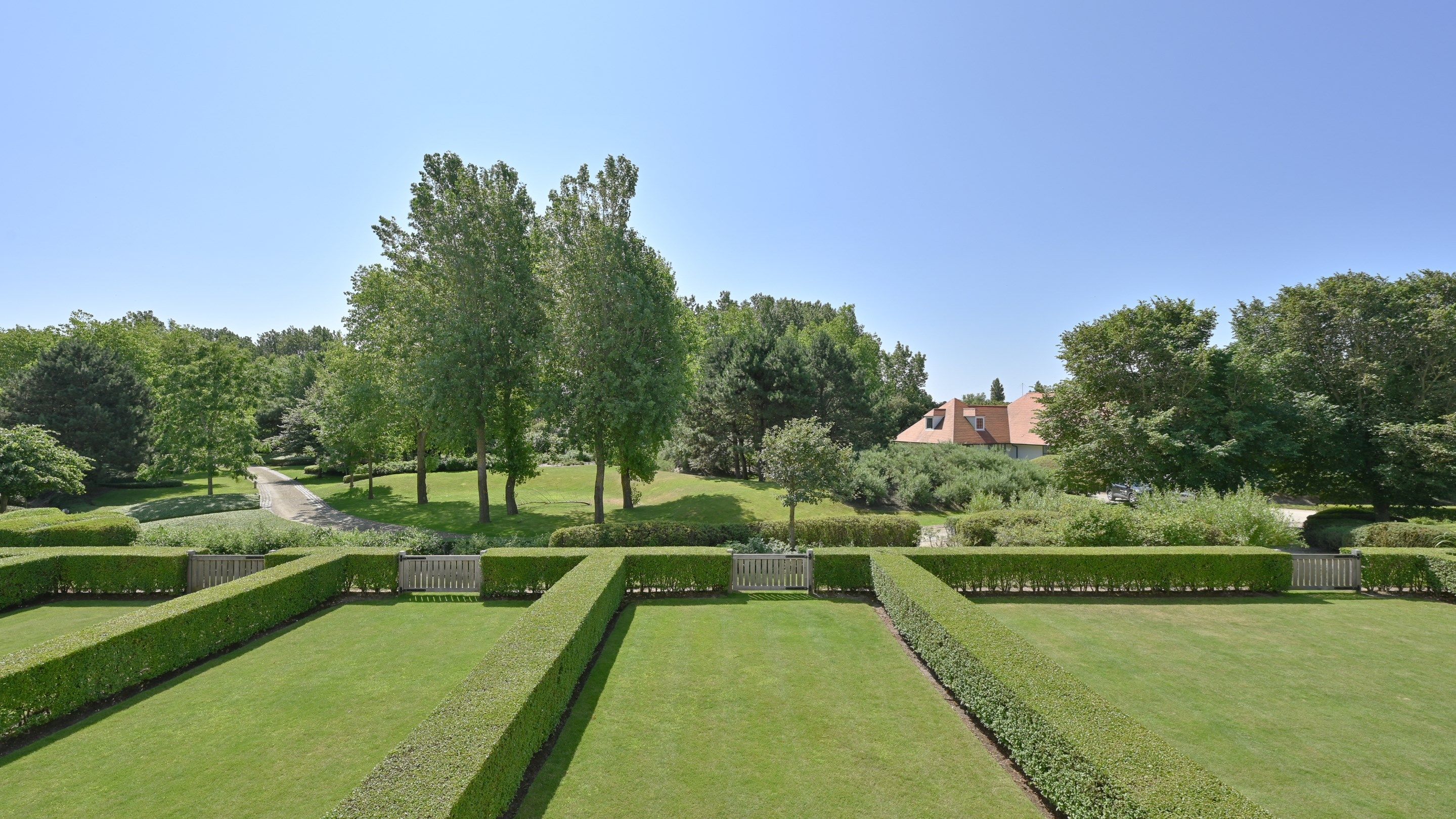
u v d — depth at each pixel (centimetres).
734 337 4925
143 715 769
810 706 796
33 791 602
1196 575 1376
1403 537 1791
